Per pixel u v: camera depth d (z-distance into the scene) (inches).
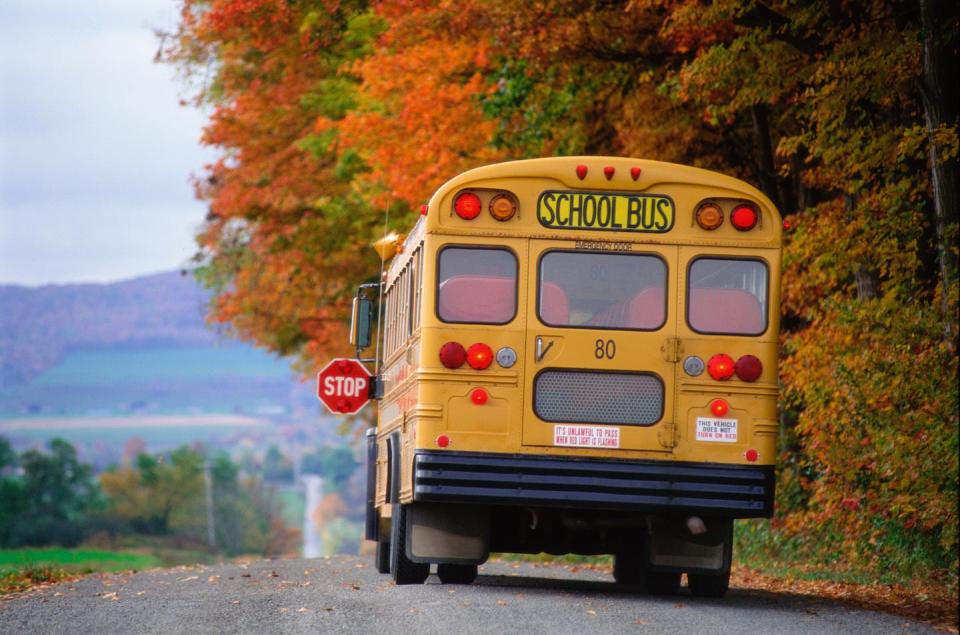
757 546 3063.5
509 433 1691.7
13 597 1899.6
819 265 2657.5
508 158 3570.4
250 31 4215.1
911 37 2431.1
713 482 1685.5
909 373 2263.8
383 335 2314.2
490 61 3506.4
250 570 2468.0
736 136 3435.0
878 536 2470.5
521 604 1604.3
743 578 2591.0
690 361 1701.5
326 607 1595.7
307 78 4611.2
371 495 2380.7
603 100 3444.9
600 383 1700.3
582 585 2108.8
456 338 1701.5
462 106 3535.9
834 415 2393.0
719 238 1721.2
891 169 2534.5
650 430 1691.7
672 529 1795.0
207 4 4407.0
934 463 2155.5
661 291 1712.6
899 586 2266.2
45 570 2522.1
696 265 1718.8
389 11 3430.1
